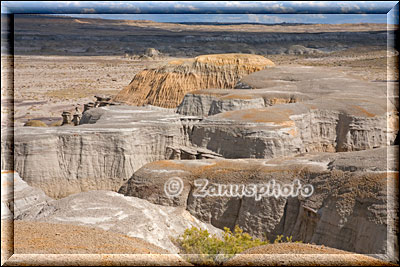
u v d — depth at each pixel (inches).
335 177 989.2
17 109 2977.4
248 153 1471.5
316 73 2615.7
